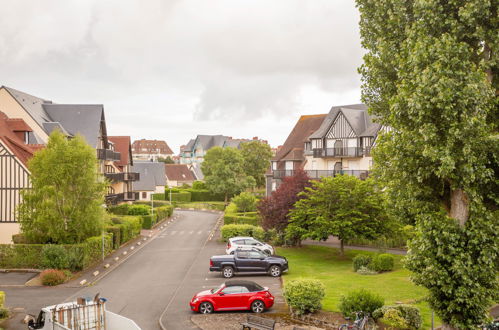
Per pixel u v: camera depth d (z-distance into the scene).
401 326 14.50
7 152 31.47
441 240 12.48
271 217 35.16
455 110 11.94
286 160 53.25
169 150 173.25
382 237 30.11
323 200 30.12
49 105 45.94
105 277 25.61
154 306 19.55
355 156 45.81
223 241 38.97
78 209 27.47
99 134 46.69
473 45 13.52
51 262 25.97
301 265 28.48
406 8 14.74
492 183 12.93
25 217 27.09
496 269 12.71
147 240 40.56
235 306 18.30
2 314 18.11
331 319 16.56
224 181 75.94
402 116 13.44
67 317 15.16
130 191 59.75
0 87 40.31
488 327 13.64
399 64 13.70
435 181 13.85
